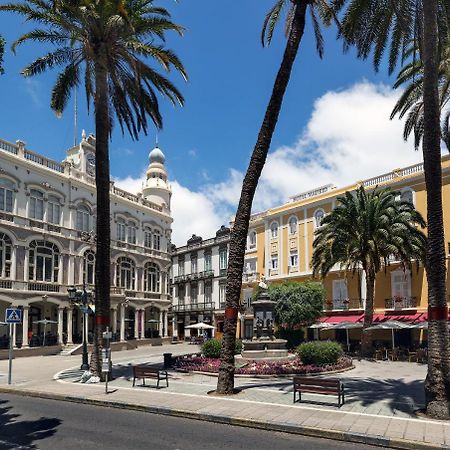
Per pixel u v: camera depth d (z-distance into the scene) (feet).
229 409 42.39
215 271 198.70
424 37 44.37
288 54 52.47
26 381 65.62
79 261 132.87
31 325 122.11
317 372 67.31
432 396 39.34
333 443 33.09
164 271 171.83
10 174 115.24
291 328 119.85
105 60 64.90
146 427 37.42
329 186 152.46
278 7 63.31
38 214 122.83
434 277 40.75
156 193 184.14
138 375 58.13
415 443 31.50
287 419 38.27
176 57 69.92
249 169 53.26
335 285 141.28
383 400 46.91
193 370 70.38
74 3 61.93
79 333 134.31
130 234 156.76
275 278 163.12
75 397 50.85
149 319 167.12
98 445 31.65
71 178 132.87
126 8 63.36
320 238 113.09
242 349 89.61
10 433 35.29
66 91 71.97
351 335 132.98
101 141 66.54
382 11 53.31
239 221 52.80
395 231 102.99
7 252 113.09
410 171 126.11
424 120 43.47
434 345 39.93
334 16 54.85
